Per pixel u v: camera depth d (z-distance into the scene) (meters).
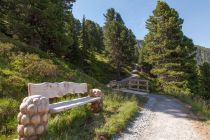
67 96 10.70
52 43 22.88
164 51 35.00
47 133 5.87
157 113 12.01
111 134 7.17
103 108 10.40
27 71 11.59
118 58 56.19
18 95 8.97
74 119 7.79
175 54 34.19
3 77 9.76
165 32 35.53
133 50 60.28
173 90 30.06
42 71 12.45
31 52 15.32
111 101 12.16
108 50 57.50
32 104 5.51
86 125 7.69
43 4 20.89
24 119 5.39
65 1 32.25
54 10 21.78
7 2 22.05
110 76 53.31
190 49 35.94
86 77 17.52
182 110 13.57
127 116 9.53
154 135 7.96
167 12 35.91
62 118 7.41
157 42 36.62
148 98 18.23
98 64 55.78
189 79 33.97
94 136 6.78
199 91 35.34
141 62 61.91
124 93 17.84
